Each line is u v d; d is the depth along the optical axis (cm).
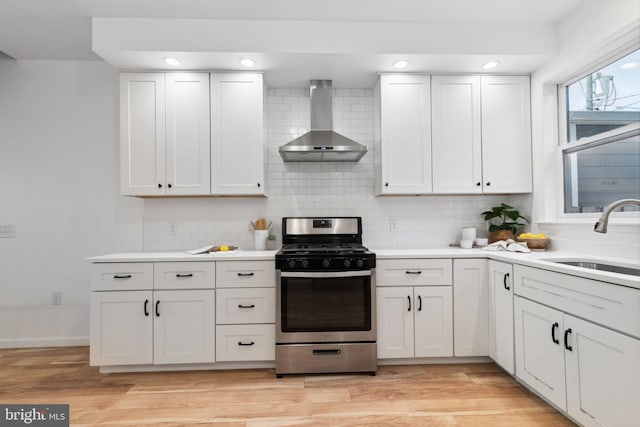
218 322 236
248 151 267
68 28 245
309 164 302
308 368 230
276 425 175
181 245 297
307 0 217
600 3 210
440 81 275
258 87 268
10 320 289
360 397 202
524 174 276
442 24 246
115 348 232
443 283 244
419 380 223
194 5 221
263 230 285
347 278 235
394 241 302
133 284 234
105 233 295
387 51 242
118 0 215
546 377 182
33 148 293
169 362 233
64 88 295
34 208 292
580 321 158
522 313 204
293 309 232
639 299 129
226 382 222
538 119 269
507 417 180
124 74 262
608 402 142
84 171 295
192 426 175
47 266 292
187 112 264
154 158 263
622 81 214
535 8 229
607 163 222
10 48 275
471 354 243
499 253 241
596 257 212
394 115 273
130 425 176
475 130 275
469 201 302
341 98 303
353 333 232
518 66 265
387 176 271
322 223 289
